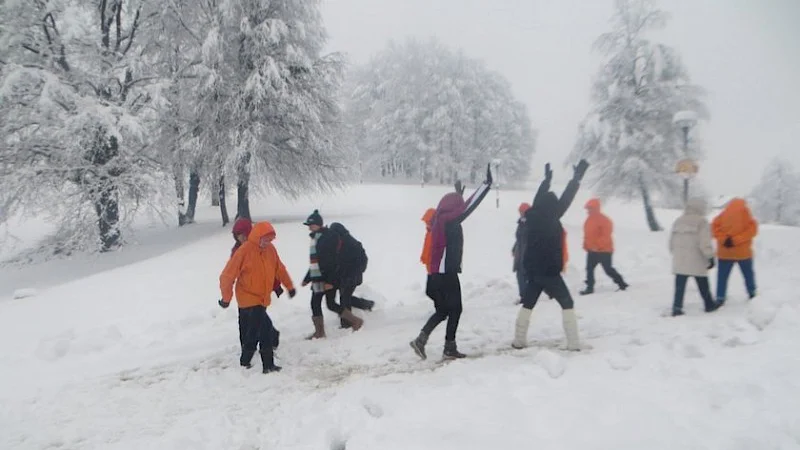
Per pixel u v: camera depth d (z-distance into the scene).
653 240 17.97
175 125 20.86
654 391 3.90
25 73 16.52
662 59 23.73
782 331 5.03
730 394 3.71
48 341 7.25
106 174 18.50
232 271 5.64
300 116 20.94
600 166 24.94
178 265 13.38
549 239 5.54
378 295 8.45
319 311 6.92
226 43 20.16
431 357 5.72
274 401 4.80
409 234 17.94
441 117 55.72
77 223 18.42
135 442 4.03
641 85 24.42
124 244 19.70
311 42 22.09
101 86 18.92
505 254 14.74
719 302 7.04
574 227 23.69
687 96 23.94
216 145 20.97
